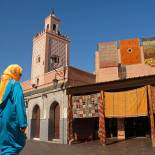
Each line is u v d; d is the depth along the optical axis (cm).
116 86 1725
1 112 297
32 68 4125
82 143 1900
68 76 2161
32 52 4269
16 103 295
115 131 2147
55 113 2289
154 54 2159
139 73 2155
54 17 4628
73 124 2053
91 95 1867
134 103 1625
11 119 292
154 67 2128
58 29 4612
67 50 4416
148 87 1584
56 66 4062
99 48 2366
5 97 297
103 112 1723
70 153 1390
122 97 1683
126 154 1288
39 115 2497
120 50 2277
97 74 2303
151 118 1526
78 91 1936
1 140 289
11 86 306
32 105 2566
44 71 3822
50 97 2303
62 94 2145
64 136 2005
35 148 1614
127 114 1638
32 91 2600
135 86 1653
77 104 1939
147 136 2022
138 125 2103
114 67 2256
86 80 2361
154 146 1477
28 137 2514
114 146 1609
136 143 1678
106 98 1747
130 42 2261
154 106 1552
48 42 4091
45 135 2259
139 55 2203
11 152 286
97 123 2234
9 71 323
